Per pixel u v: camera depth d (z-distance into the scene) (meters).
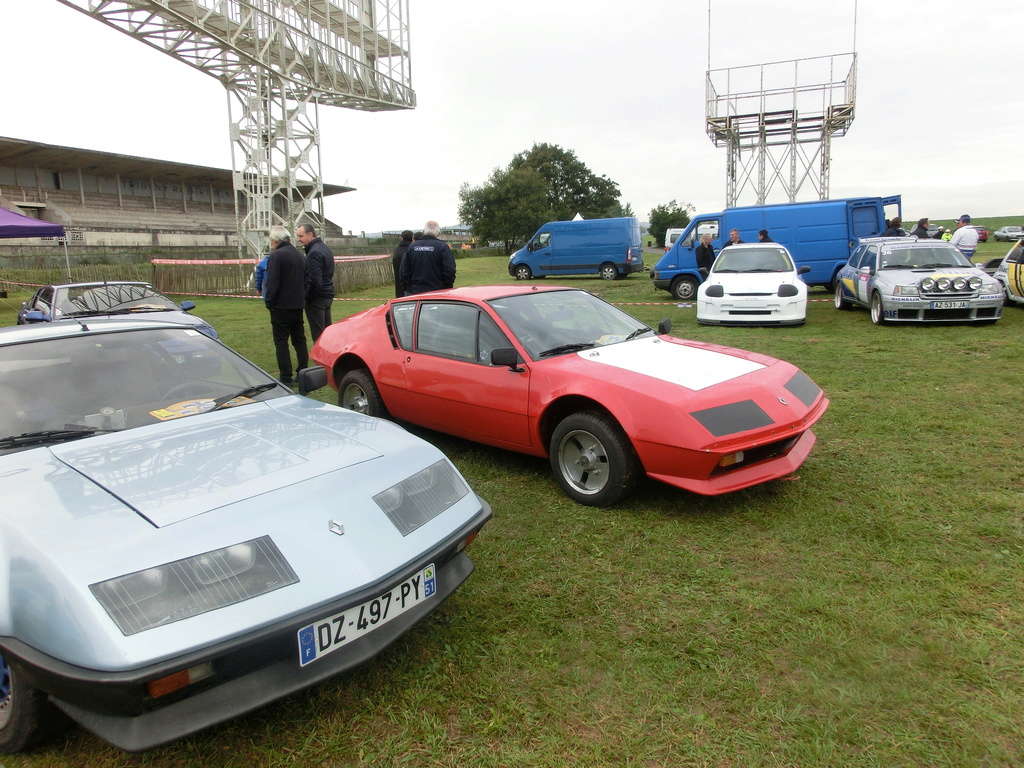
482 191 67.75
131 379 3.19
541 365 4.41
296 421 3.07
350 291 24.67
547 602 3.12
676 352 4.66
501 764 2.17
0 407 2.83
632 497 4.31
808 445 4.29
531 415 4.41
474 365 4.79
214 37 22.81
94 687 1.83
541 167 83.69
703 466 3.70
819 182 25.38
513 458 5.18
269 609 2.06
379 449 2.79
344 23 29.70
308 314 8.48
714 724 2.31
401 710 2.43
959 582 3.14
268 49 24.86
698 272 16.30
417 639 2.86
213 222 56.12
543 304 5.10
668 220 78.81
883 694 2.43
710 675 2.57
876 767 2.10
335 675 2.18
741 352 4.78
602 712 2.39
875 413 5.85
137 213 49.44
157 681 1.87
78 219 44.78
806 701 2.41
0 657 2.20
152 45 23.70
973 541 3.52
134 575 1.95
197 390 3.30
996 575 3.18
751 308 11.21
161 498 2.27
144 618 1.90
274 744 2.29
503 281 27.52
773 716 2.34
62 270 24.91
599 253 25.91
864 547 3.51
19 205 41.00
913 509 3.92
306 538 2.24
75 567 1.95
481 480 4.72
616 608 3.06
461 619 3.00
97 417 2.93
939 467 4.54
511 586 3.28
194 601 1.98
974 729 2.25
